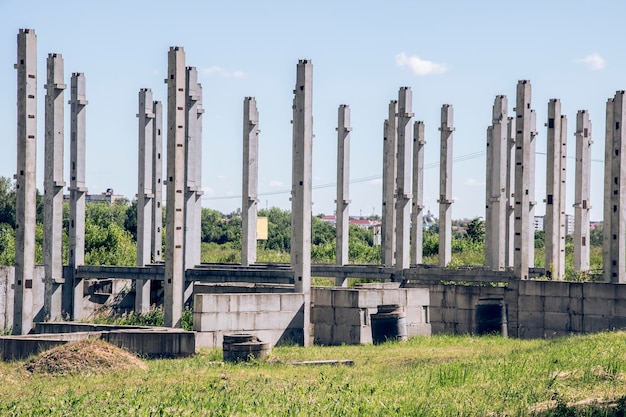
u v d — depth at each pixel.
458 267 50.56
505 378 24.50
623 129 43.25
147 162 50.31
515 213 43.81
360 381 25.55
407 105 47.44
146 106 50.47
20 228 37.16
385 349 35.22
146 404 22.50
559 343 32.41
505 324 42.31
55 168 45.22
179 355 33.03
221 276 45.56
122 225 92.62
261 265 50.62
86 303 48.03
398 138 47.59
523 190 43.62
